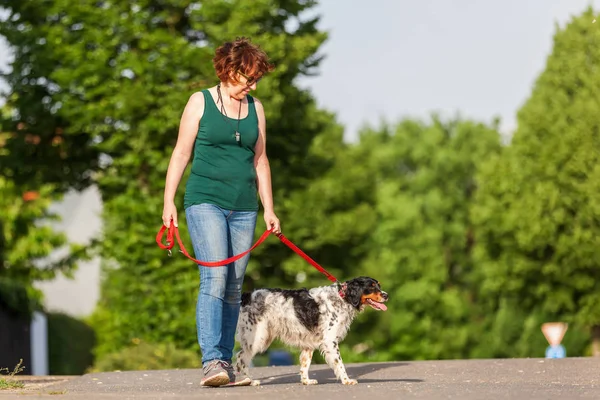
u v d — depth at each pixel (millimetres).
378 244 55094
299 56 25000
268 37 23797
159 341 22594
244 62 7980
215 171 8031
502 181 36906
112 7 23922
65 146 26281
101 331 34375
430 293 52844
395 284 54031
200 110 8055
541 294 36938
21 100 24875
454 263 56938
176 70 23500
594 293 36188
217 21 24422
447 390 7398
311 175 28859
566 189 35719
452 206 56625
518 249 36750
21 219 31734
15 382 9023
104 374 11117
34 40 23766
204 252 7988
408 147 61156
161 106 23109
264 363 33719
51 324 28125
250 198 8172
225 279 8031
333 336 8766
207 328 8023
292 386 8273
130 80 23547
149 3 24609
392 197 56000
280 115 24969
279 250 30844
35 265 32031
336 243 33562
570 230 35781
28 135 25875
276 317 8914
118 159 23734
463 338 51719
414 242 54625
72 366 29172
